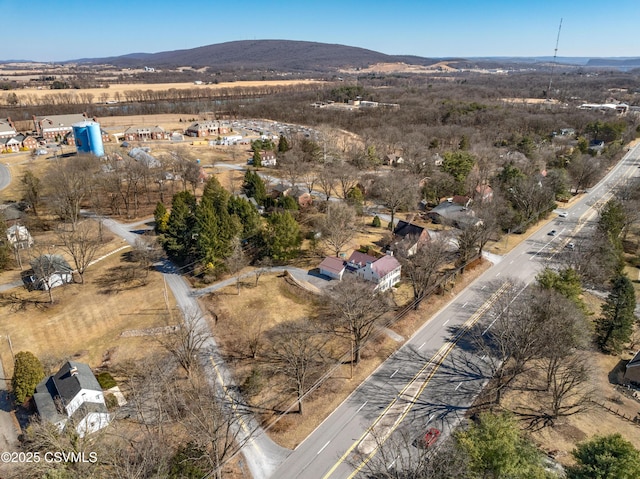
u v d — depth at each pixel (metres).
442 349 62.06
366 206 115.75
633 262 88.69
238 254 77.94
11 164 149.88
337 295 64.19
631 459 35.34
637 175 146.88
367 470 43.31
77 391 47.28
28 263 84.50
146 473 38.41
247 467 43.56
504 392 53.88
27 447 42.62
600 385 55.19
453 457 36.53
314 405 51.56
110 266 83.88
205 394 49.84
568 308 55.38
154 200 118.94
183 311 69.06
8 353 59.31
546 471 37.34
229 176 140.62
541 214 110.00
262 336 63.25
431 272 71.06
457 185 118.38
